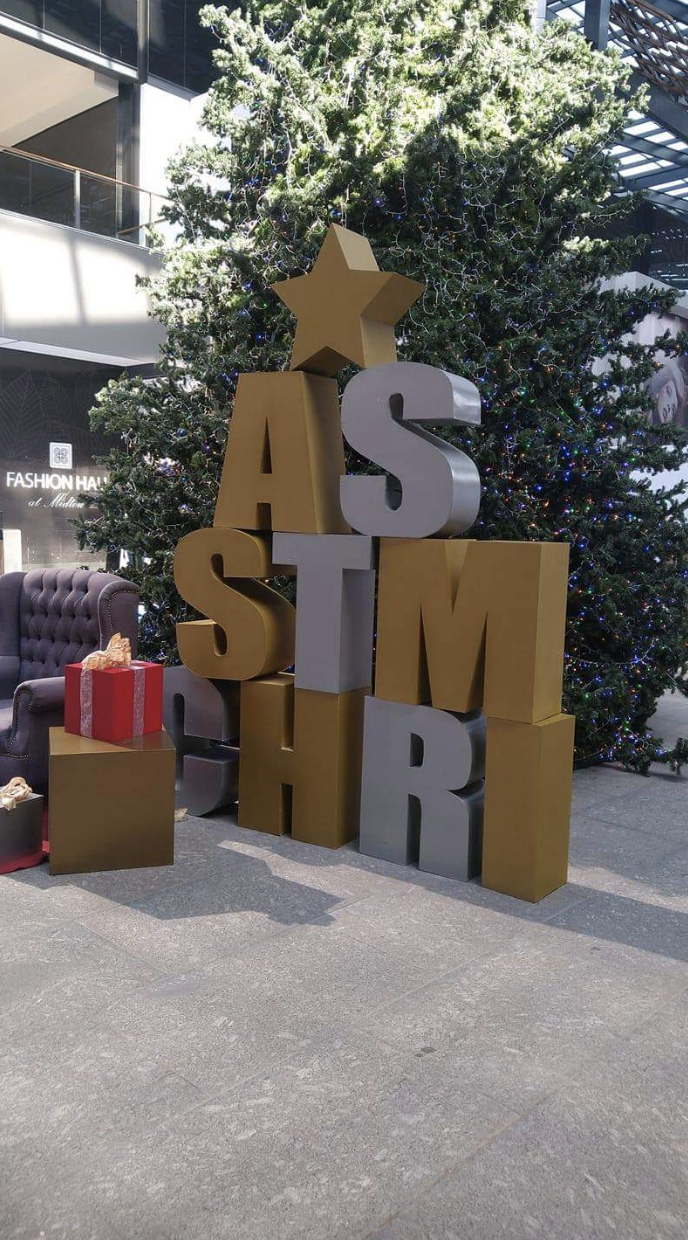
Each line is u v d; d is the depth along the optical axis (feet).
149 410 19.62
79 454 38.55
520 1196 6.32
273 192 17.52
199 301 20.02
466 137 17.61
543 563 10.76
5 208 32.96
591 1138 6.93
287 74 17.98
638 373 17.58
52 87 43.34
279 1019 8.44
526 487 17.06
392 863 12.37
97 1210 6.12
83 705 12.37
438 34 18.33
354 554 12.21
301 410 12.55
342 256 12.05
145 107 43.39
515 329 16.52
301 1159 6.62
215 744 15.47
